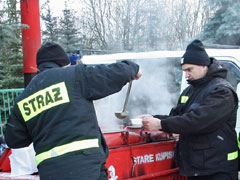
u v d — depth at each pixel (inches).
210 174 77.6
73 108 62.6
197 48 81.4
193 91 86.7
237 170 81.7
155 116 93.3
